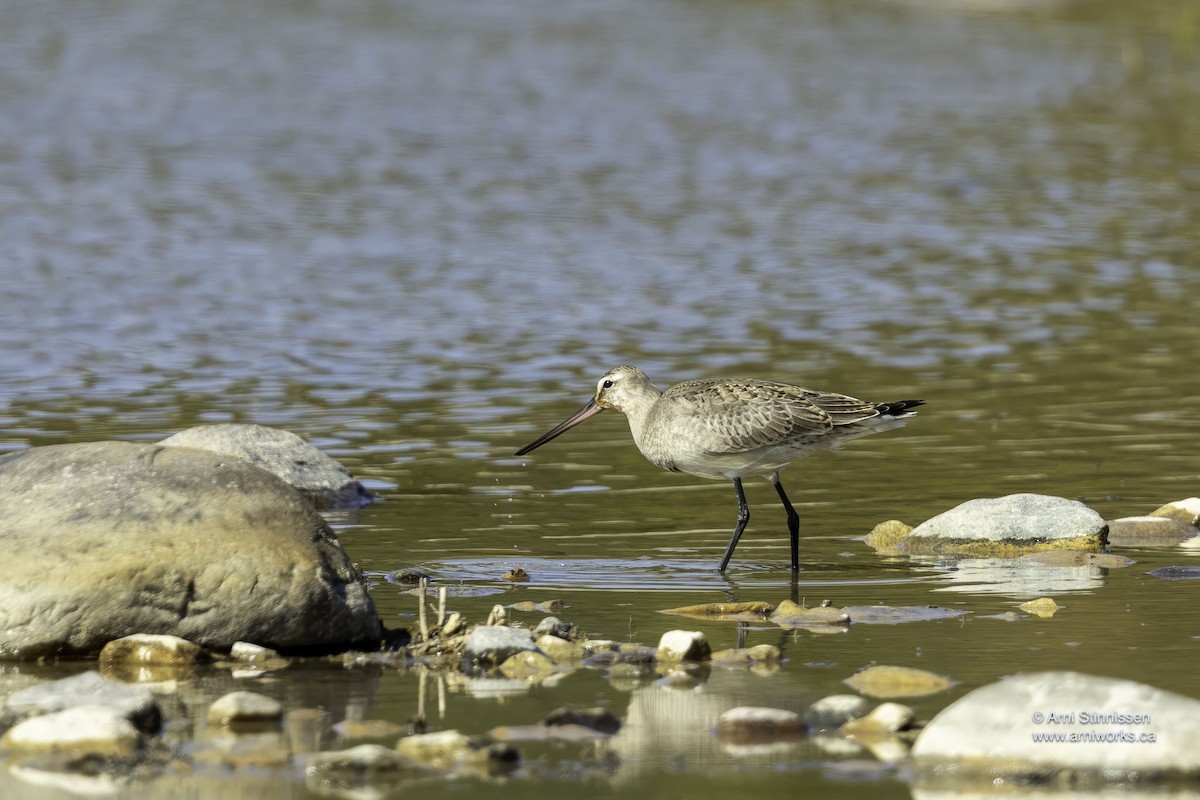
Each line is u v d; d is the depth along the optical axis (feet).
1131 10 197.26
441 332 76.54
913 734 28.37
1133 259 93.15
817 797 25.45
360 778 26.30
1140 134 135.54
